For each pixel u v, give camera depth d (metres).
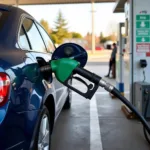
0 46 2.46
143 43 5.61
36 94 2.60
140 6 5.55
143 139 4.35
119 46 7.90
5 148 2.13
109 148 3.99
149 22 5.58
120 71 7.92
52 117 3.54
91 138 4.40
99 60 27.31
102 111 6.18
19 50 2.65
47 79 3.08
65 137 4.44
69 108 6.39
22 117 2.31
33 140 2.52
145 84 5.19
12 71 2.23
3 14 2.87
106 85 2.17
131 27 5.61
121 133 4.63
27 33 3.23
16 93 2.23
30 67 2.58
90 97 2.23
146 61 5.61
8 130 2.14
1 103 2.11
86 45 51.69
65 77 2.21
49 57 3.75
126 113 5.67
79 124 5.15
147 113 5.13
